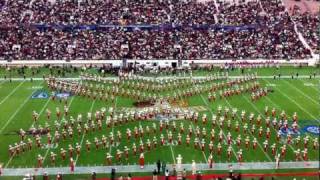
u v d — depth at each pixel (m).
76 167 36.62
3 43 79.69
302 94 58.97
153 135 43.44
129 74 68.19
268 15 89.31
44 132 44.53
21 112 51.25
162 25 85.62
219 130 44.75
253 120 47.84
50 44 79.94
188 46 80.81
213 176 34.66
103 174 35.28
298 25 86.50
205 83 63.75
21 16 86.31
